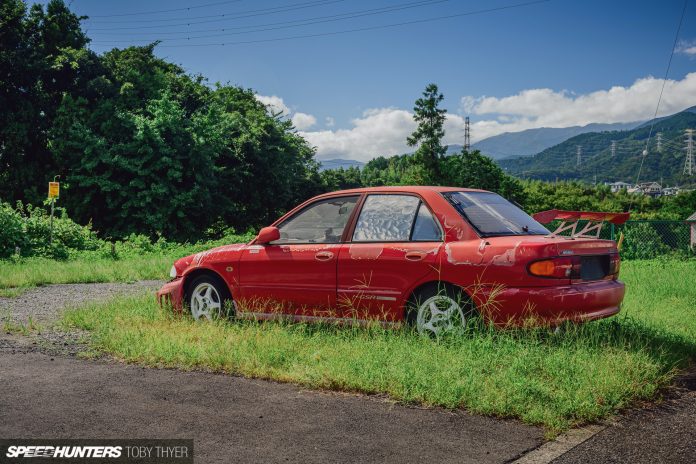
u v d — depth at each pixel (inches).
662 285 415.8
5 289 446.0
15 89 1502.2
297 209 262.5
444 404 164.6
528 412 154.9
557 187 5979.3
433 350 201.6
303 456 131.0
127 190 1448.1
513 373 177.3
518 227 233.6
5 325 272.7
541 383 170.7
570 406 156.1
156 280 542.6
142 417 155.4
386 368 186.5
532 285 207.0
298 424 150.7
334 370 185.9
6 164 1491.1
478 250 215.6
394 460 129.3
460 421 153.6
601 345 209.3
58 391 177.6
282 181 2027.6
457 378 176.2
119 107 1526.8
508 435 144.5
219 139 1630.2
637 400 172.4
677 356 214.7
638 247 839.7
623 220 262.4
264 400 169.8
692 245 840.3
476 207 235.1
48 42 1560.0
